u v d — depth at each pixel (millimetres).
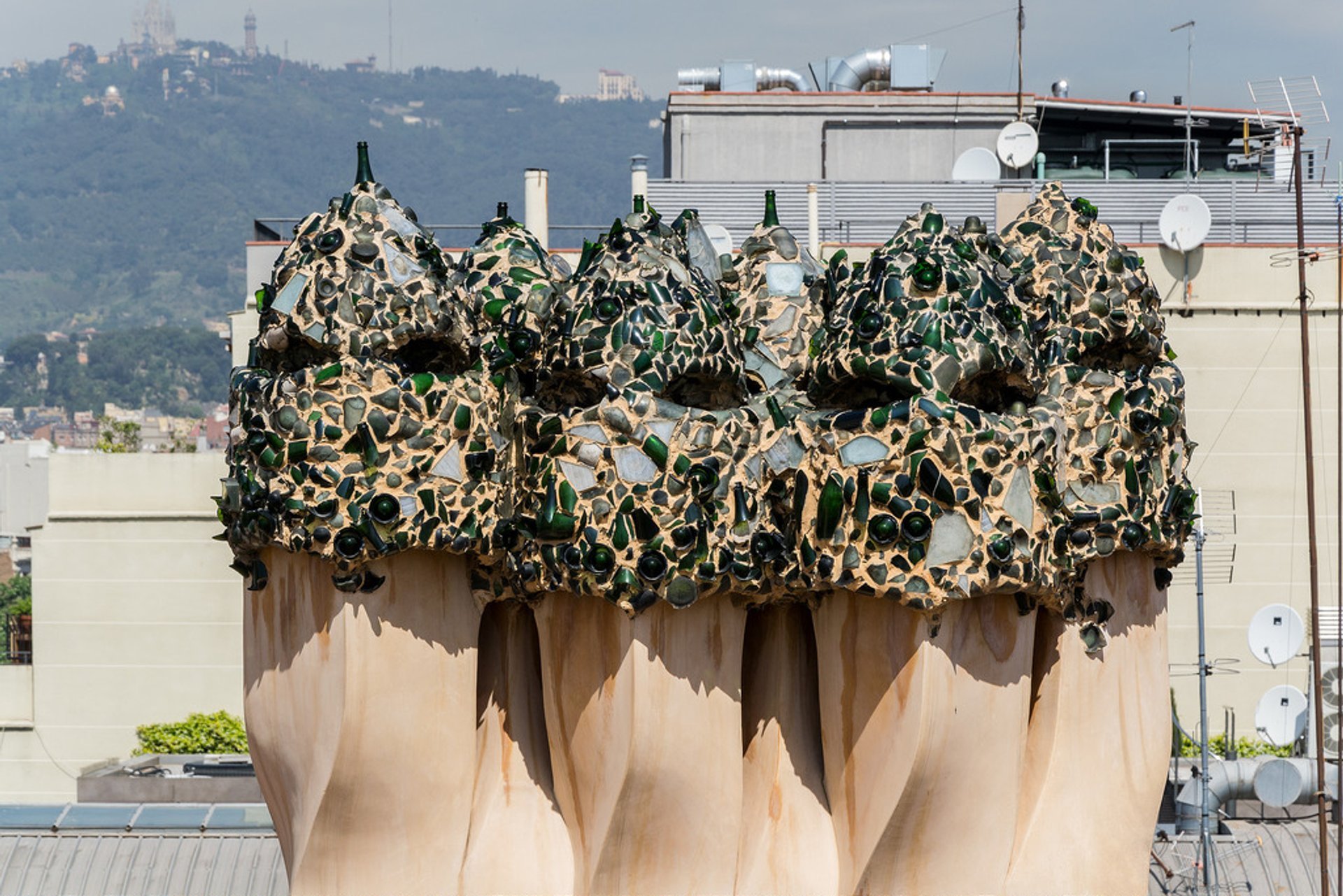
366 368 33938
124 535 79438
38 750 79312
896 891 35594
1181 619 73625
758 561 34594
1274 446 72875
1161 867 53281
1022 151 75125
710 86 91562
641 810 34500
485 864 35969
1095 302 38594
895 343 34156
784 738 36656
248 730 37094
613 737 34344
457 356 35438
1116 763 38719
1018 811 38062
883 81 90500
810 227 48531
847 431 34094
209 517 79375
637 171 59031
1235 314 72438
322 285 34250
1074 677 38312
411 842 35562
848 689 35219
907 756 34406
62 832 55000
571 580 33906
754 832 36438
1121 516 37906
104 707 79250
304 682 35156
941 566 33719
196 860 54188
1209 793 57562
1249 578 73312
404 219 35438
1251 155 83625
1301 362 72438
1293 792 57156
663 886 35062
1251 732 73625
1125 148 93125
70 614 79375
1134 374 38594
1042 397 36031
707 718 34750
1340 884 50375
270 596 35812
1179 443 39188
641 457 33656
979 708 35031
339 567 34031
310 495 33844
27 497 180250
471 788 35906
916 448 33656
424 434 34156
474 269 37000
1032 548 34500
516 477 34938
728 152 84750
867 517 33906
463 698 35594
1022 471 34281
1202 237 71438
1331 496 73000
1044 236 39375
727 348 34719
